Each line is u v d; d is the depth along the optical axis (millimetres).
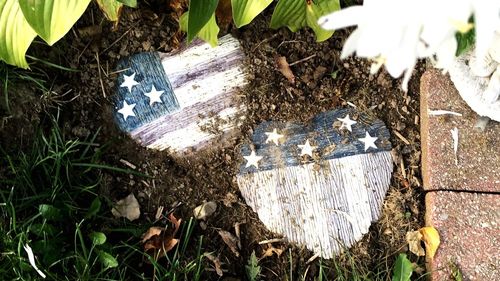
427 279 1170
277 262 1188
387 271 1170
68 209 1150
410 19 628
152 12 1257
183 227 1188
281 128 1237
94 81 1243
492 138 1195
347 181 1214
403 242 1191
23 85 1203
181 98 1245
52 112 1216
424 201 1210
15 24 1054
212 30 1133
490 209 1169
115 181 1209
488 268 1146
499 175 1183
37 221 1138
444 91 1221
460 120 1207
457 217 1170
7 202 1115
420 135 1242
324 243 1191
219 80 1251
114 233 1178
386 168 1222
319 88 1252
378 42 639
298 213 1203
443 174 1188
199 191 1214
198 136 1233
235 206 1209
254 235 1198
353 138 1232
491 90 1094
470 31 779
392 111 1252
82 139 1218
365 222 1200
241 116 1240
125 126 1234
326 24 663
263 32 1266
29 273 1094
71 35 1243
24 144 1192
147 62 1259
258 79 1251
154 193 1212
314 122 1242
